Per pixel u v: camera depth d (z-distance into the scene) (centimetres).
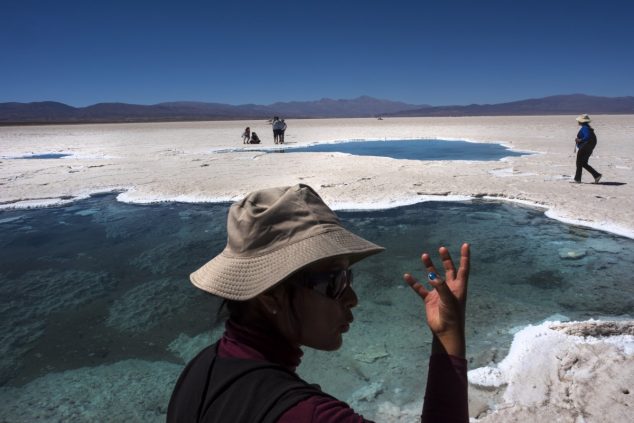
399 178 1291
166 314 562
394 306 547
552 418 329
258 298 111
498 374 399
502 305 539
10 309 589
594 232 800
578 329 449
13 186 1358
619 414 321
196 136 4062
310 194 120
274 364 101
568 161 1612
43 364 464
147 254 774
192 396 103
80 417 380
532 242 759
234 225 117
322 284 113
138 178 1459
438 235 812
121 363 461
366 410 370
